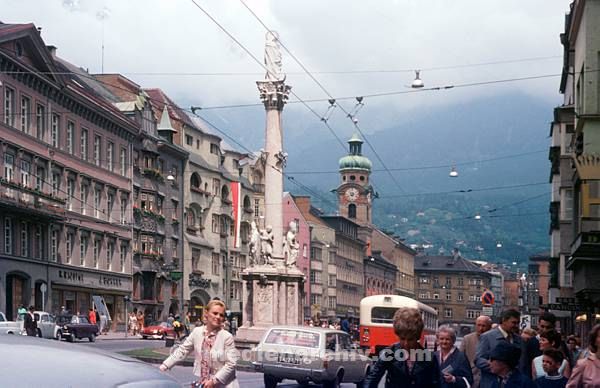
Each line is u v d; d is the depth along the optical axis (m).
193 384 10.52
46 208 60.00
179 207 87.81
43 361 3.46
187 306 88.31
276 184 40.94
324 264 125.69
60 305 63.78
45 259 61.34
